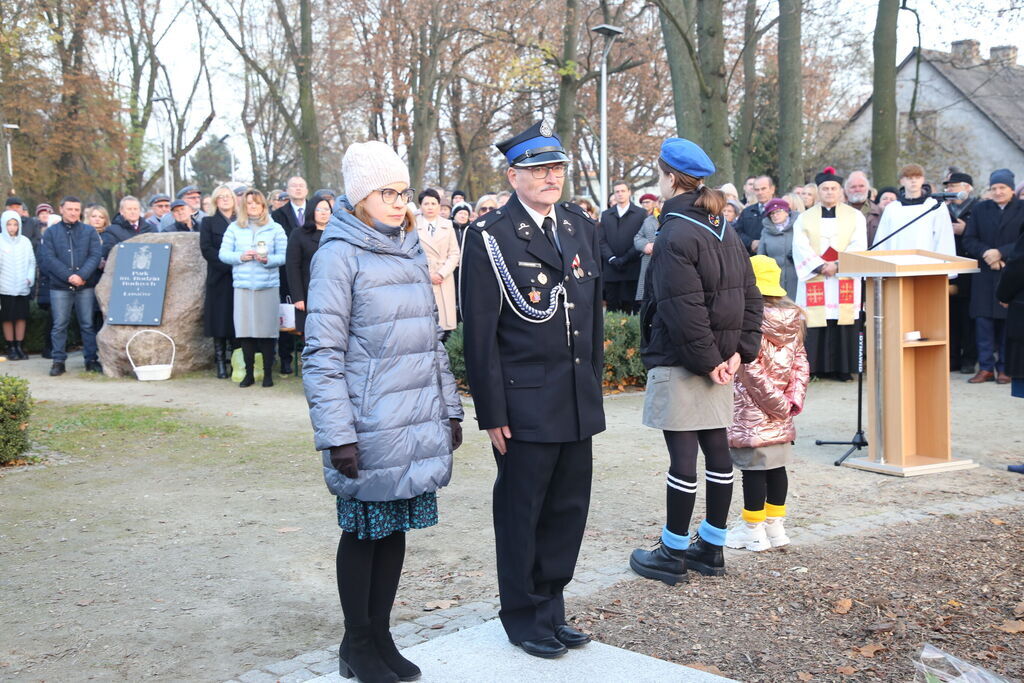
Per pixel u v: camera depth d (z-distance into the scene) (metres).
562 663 3.48
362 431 3.22
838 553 4.84
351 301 3.27
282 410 9.22
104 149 31.77
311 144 29.50
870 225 10.80
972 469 6.73
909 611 4.07
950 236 9.98
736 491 6.12
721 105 15.63
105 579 4.57
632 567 4.60
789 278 10.52
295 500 5.99
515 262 3.53
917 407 6.94
